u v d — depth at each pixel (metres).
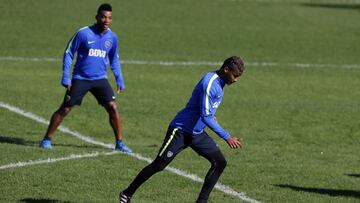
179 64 89.12
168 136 33.09
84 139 50.78
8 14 119.25
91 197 35.91
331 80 82.31
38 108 61.25
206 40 108.31
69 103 46.34
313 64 92.75
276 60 94.88
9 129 52.78
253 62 92.69
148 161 44.34
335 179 41.56
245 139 52.91
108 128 55.16
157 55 94.62
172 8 139.75
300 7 154.25
